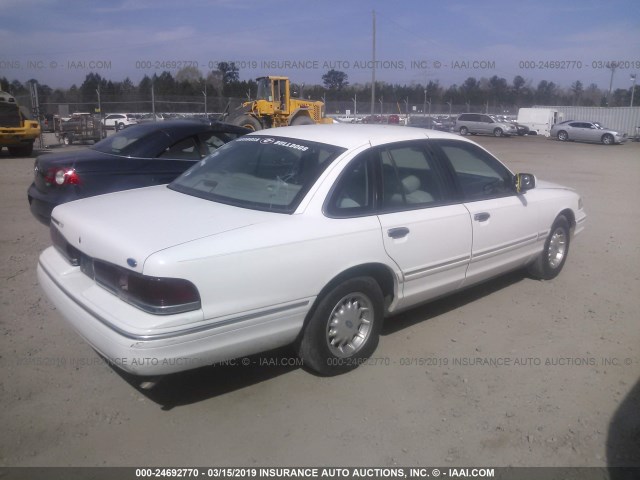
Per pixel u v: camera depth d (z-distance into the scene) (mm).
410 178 4461
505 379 4086
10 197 10375
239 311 3354
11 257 6535
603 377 4145
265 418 3557
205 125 7230
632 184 15219
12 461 3102
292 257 3541
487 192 5129
